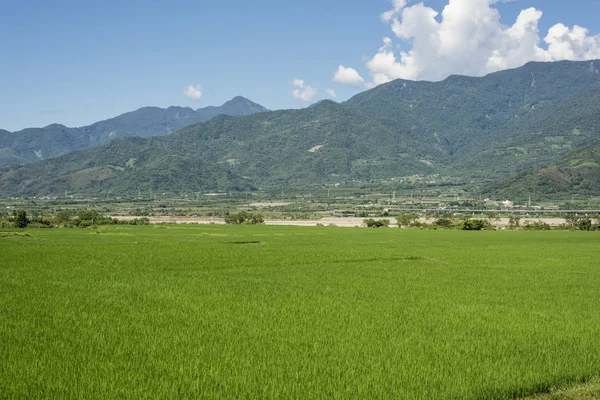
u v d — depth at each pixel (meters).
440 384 15.42
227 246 68.06
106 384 14.62
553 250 67.19
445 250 66.00
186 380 15.05
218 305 26.73
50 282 34.31
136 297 29.00
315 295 30.50
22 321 22.12
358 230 119.56
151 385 14.64
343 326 22.34
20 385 14.40
